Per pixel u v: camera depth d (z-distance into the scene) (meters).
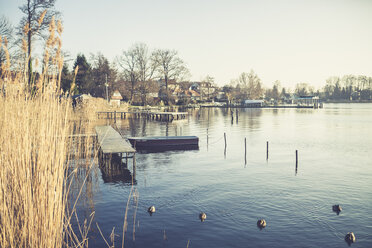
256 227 10.38
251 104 124.56
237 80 140.62
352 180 16.66
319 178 17.05
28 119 4.17
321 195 13.95
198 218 11.08
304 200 13.23
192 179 16.62
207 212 11.68
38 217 3.93
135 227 10.11
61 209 4.37
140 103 84.38
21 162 4.13
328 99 176.88
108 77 81.06
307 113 85.38
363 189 14.92
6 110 4.26
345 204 12.75
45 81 4.12
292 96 158.00
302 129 43.72
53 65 4.07
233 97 134.12
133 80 75.06
